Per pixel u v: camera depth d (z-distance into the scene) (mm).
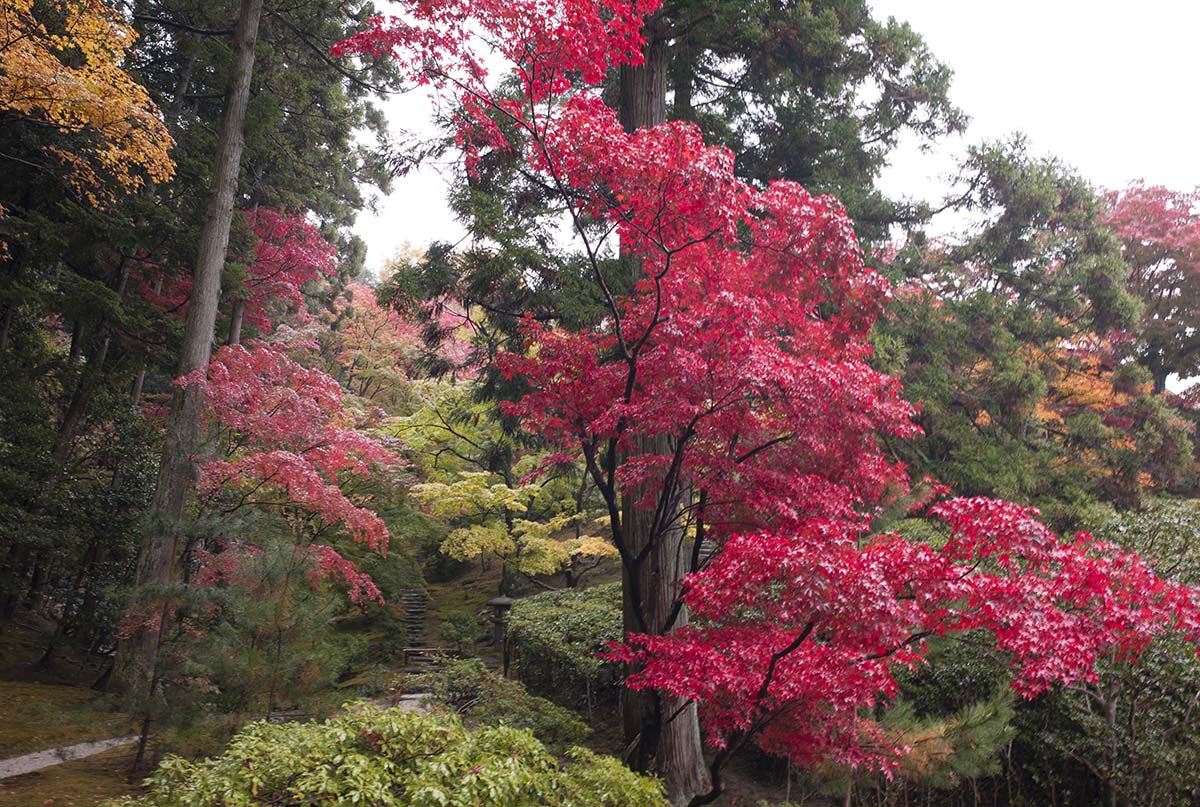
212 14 13750
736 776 8297
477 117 6527
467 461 21391
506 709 8078
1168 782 5930
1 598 13203
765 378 5219
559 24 5500
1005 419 13695
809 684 4668
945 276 14414
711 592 4766
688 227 5910
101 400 12484
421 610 21266
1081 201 15172
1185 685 6266
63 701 9508
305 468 10500
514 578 20500
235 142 11430
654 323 5809
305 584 7277
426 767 4285
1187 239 22703
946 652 7258
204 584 8523
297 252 17312
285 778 4156
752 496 5621
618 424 6121
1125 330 16047
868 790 7031
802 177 13539
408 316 10227
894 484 6410
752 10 10648
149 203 11688
